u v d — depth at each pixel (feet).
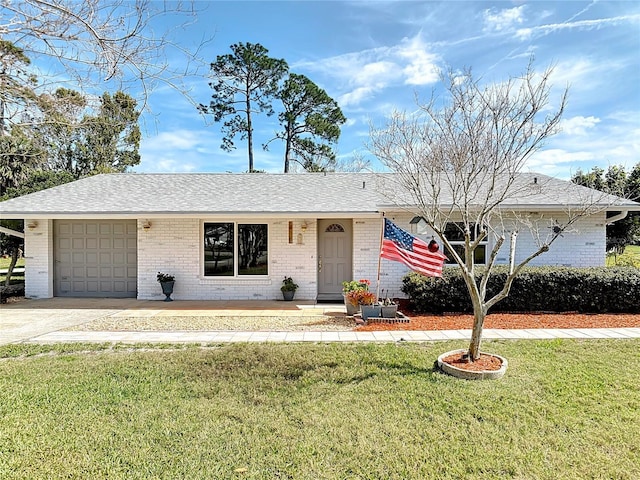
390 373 17.70
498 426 12.97
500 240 18.81
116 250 41.09
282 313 32.53
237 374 17.75
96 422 13.32
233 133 78.18
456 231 38.04
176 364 19.12
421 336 24.48
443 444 11.93
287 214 36.11
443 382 16.61
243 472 10.62
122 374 17.83
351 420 13.41
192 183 45.32
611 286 30.55
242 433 12.63
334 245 40.04
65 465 10.91
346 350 21.30
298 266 39.29
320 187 43.88
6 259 94.17
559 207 34.63
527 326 26.99
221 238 39.75
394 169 27.66
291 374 17.72
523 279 30.68
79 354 21.18
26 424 13.16
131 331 26.53
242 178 47.21
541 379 16.81
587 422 13.17
